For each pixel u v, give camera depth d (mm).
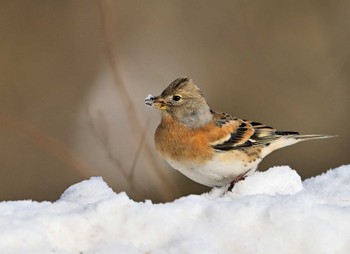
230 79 15367
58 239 5035
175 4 16453
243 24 16094
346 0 16062
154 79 15203
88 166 12633
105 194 6008
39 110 14461
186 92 7676
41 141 12727
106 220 5086
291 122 14781
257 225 4930
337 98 14883
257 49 15820
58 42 15523
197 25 16281
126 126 13891
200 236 4887
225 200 5316
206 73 15500
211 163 7660
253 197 5207
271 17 16141
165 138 7770
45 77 15000
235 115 15008
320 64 15461
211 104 15094
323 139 13961
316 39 15812
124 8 16297
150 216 5055
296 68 15422
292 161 13695
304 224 4836
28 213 5258
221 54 15812
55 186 13195
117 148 13398
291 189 6477
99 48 15516
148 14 16391
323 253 4711
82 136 13836
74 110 14438
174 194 11922
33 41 15398
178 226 5004
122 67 15375
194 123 7672
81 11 15938
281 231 4859
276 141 8109
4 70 14906
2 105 14477
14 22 15516
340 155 13984
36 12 15758
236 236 4887
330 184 6676
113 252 4816
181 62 15609
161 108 7699
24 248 4891
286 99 14953
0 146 13250
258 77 15344
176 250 4773
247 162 7816
